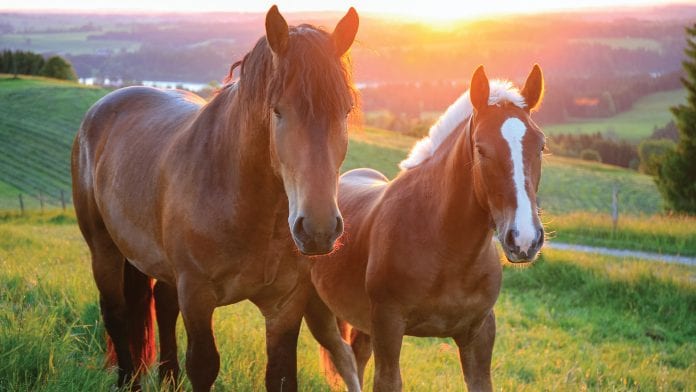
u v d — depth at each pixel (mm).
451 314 3619
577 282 10602
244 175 3043
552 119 113125
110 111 4309
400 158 49062
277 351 3414
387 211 3803
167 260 3482
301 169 2508
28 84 60656
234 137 3102
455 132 3672
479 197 3236
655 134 91812
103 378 3635
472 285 3551
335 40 2730
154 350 4117
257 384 4152
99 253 4215
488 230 3418
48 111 50094
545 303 10016
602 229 16219
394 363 3715
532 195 2977
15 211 24094
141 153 3693
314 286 4402
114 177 3816
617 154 84688
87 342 4691
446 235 3473
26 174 38031
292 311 3393
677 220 16859
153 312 4133
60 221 21484
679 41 168000
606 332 8836
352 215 4258
